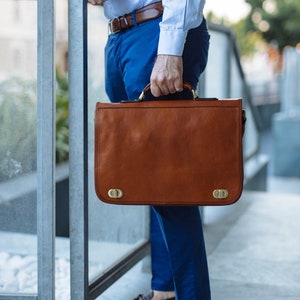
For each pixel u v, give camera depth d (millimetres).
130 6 1752
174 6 1636
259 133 5484
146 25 1745
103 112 1691
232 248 3051
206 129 1653
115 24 1800
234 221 3627
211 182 1659
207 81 3693
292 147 7594
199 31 1780
